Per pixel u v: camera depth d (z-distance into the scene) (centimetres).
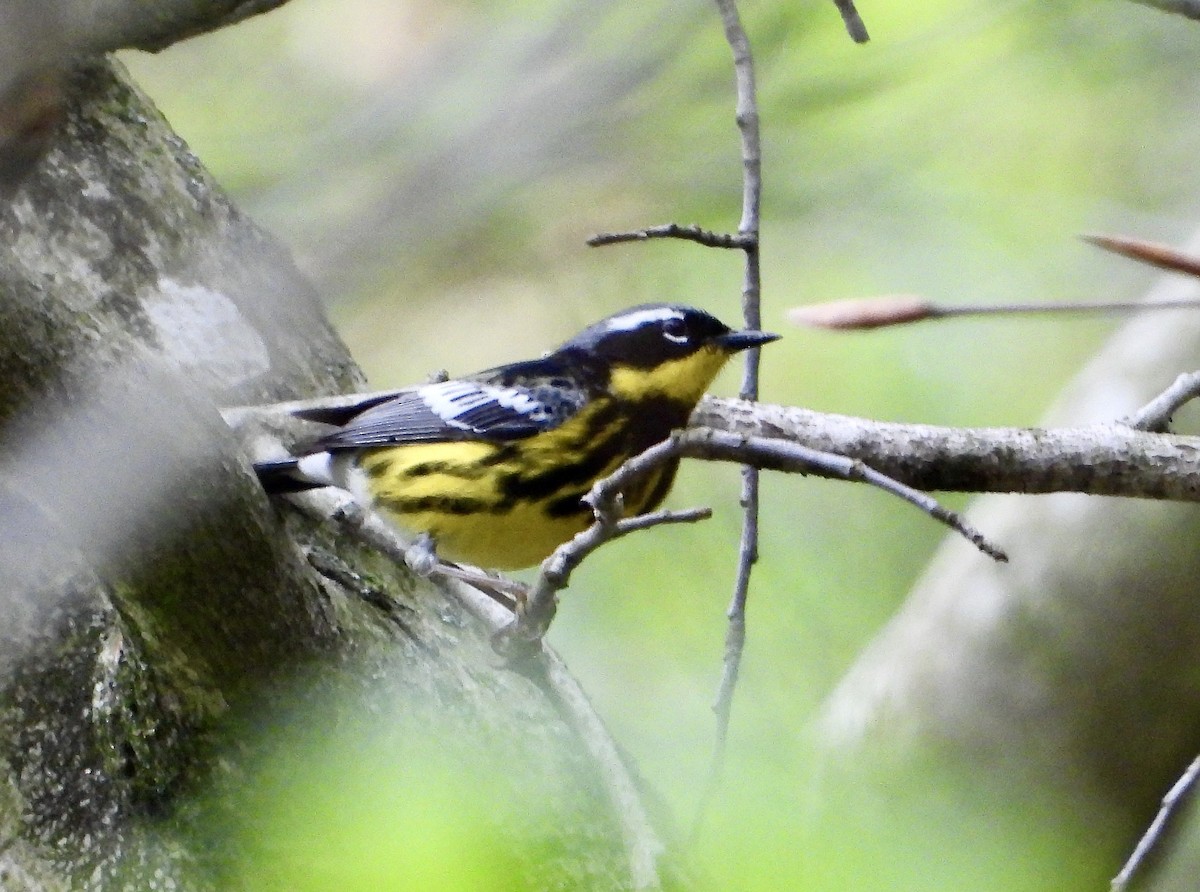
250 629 823
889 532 1457
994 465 1020
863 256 1559
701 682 1311
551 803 999
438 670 1014
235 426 1059
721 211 1412
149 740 874
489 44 1139
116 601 812
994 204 1577
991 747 1362
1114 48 1573
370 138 1148
